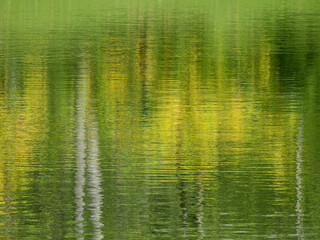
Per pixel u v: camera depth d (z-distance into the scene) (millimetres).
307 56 104750
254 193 47156
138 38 125375
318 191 47469
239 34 132125
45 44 117125
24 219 43469
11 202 45875
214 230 42094
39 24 152125
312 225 42531
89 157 54438
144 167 52250
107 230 42094
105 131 61594
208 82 83812
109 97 75188
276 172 51031
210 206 45281
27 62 98125
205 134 60562
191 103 72312
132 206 45250
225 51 109375
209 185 48719
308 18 166000
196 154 55062
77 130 61906
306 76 88062
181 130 61844
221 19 164375
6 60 99812
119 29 140375
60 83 82938
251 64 97250
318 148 56531
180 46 114812
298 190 47719
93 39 123875
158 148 56656
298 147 56812
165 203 45656
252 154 55062
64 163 53125
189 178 49938
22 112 68375
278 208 44906
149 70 91938
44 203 45719
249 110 69250
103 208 44906
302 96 75875
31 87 80562
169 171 51344
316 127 62750
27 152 55625
